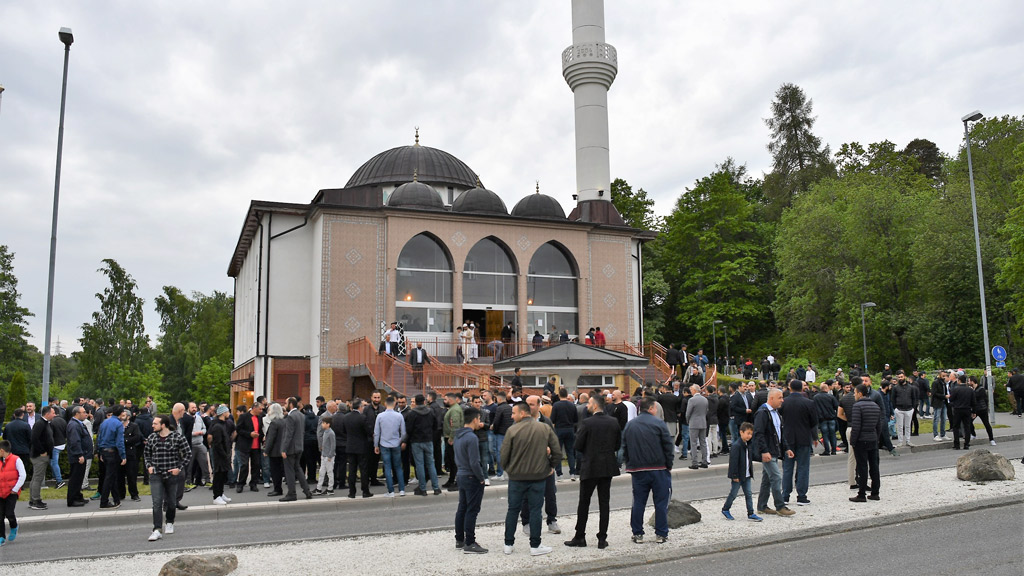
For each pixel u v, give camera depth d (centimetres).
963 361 4169
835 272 4803
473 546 977
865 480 1255
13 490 1145
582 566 891
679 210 6306
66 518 1302
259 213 3325
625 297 3688
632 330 3678
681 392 2247
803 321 4947
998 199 4559
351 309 3130
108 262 6506
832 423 1923
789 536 1020
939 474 1521
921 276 4247
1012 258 3591
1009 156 4606
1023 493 1252
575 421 1667
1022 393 2884
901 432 1994
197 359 7294
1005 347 4106
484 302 3397
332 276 3123
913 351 4534
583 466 1003
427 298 3288
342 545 1040
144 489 1752
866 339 4509
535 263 3550
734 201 6003
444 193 4322
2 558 1038
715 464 1822
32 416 1745
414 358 2792
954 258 4084
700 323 5744
